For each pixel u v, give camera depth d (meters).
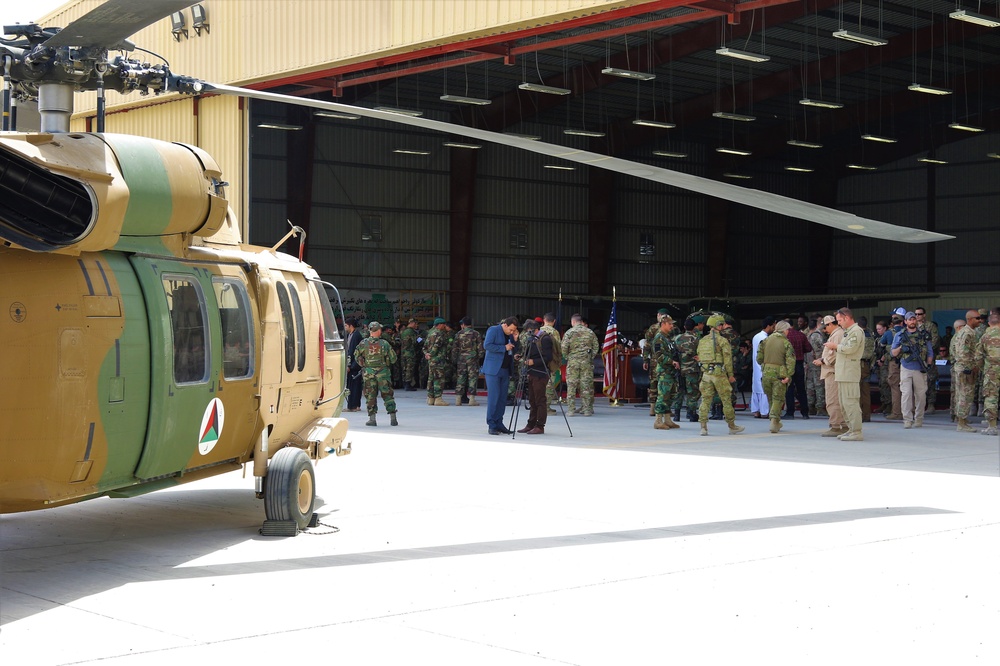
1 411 6.02
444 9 22.42
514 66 34.38
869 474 12.15
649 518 9.12
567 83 35.22
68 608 6.00
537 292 43.69
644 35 30.34
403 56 24.06
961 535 8.36
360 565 7.18
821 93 39.28
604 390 24.80
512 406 23.58
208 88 6.61
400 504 9.85
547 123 43.44
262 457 8.34
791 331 20.72
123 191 6.31
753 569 7.11
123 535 8.26
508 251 43.00
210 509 9.54
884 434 17.44
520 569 7.07
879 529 8.62
